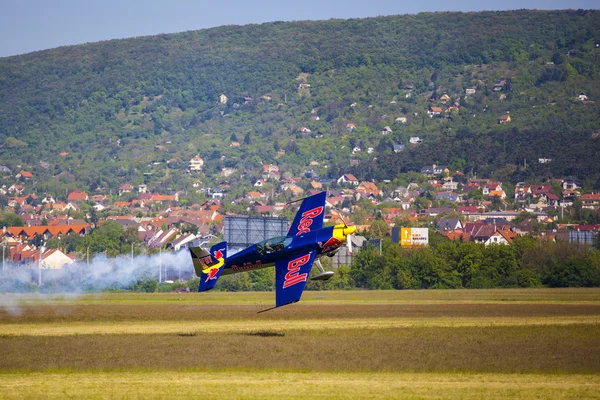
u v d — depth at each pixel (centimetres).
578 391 8900
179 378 9694
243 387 9106
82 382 9462
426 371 10050
